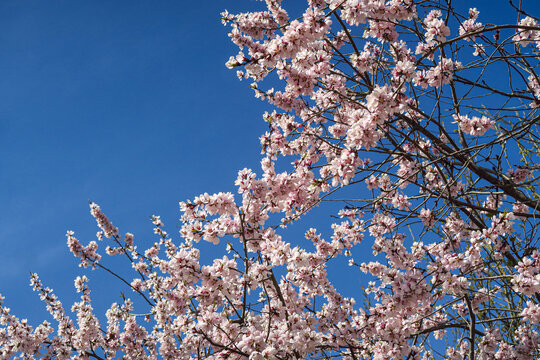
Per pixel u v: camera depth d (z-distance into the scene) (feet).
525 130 15.42
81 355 22.97
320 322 19.88
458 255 17.10
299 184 18.11
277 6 18.70
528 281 15.70
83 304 24.81
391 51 19.63
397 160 20.92
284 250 15.85
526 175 20.51
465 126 18.02
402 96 14.43
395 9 17.29
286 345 16.15
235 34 18.25
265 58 14.64
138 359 25.30
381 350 18.76
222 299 15.52
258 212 17.20
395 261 18.62
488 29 14.58
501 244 18.74
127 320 26.40
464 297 16.99
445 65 17.54
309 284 19.53
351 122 14.97
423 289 16.74
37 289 25.88
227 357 16.05
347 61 18.99
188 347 18.97
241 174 17.17
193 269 14.79
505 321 21.94
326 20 14.48
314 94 20.62
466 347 22.86
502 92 17.44
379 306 18.58
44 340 23.62
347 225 21.24
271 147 19.12
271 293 19.92
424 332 18.53
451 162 19.02
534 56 16.43
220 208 15.62
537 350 19.97
